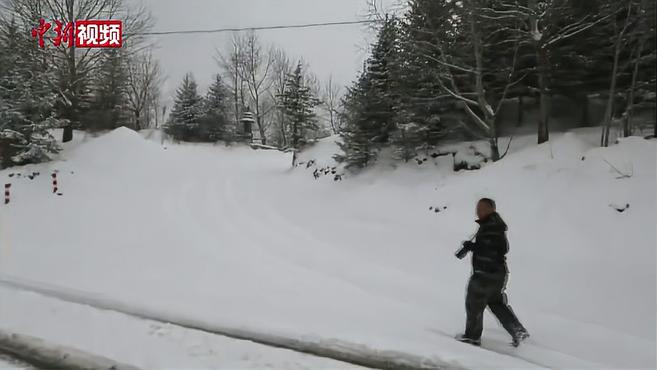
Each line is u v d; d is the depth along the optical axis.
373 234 9.12
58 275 6.30
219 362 3.68
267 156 30.61
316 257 7.58
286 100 29.30
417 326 4.65
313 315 4.88
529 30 11.98
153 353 3.82
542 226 7.87
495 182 9.82
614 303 5.33
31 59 17.66
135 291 5.59
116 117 27.67
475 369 3.65
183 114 34.91
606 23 11.49
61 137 23.80
